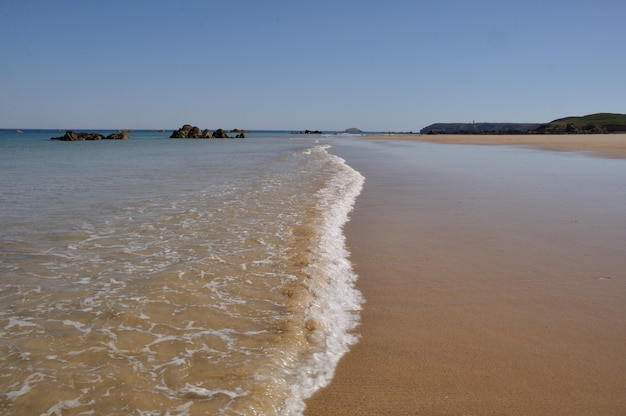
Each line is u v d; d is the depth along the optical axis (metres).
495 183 15.09
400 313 5.07
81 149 42.75
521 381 3.77
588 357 4.12
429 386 3.71
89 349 4.07
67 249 7.05
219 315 4.80
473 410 3.41
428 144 51.75
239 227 8.55
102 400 3.35
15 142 63.88
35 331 4.39
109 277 5.84
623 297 5.41
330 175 17.59
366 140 75.44
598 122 130.38
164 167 21.11
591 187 13.93
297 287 5.59
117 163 23.92
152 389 3.48
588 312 5.02
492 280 6.02
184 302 5.10
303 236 7.96
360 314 5.05
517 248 7.44
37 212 9.82
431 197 12.36
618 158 26.11
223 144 57.34
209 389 3.50
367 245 7.70
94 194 12.34
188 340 4.26
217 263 6.42
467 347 4.32
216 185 14.32
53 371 3.71
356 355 4.18
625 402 3.51
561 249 7.35
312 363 4.01
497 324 4.77
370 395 3.59
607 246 7.48
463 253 7.21
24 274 5.93
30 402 3.31
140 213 9.77
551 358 4.11
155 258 6.63
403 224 9.19
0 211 9.91
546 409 3.43
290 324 4.62
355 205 11.23
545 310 5.09
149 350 4.07
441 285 5.87
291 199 11.75
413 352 4.24
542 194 12.66
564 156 28.19
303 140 78.50
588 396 3.58
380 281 6.03
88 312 4.82
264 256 6.78
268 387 3.55
